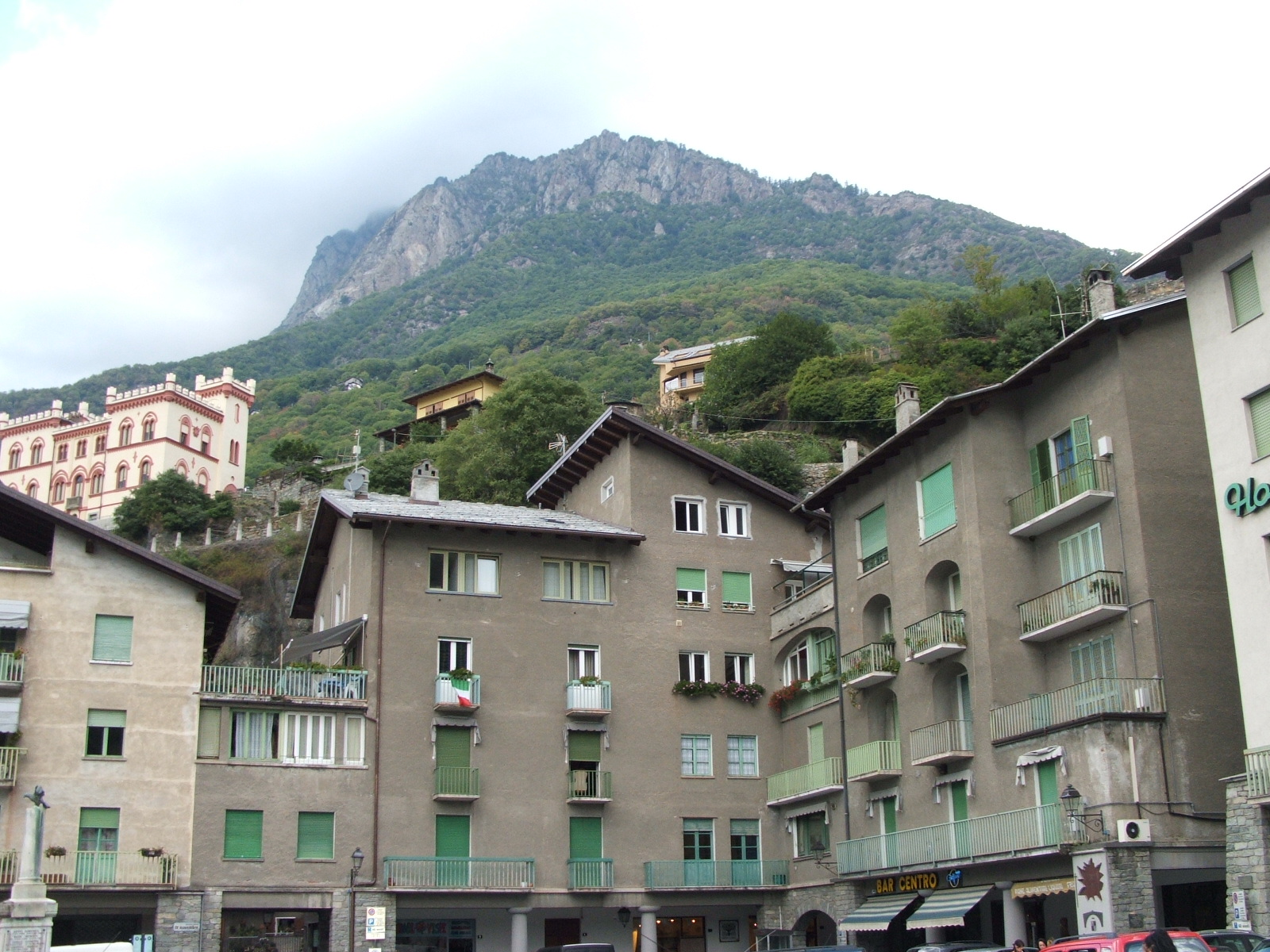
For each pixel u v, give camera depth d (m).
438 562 46.62
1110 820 31.69
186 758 40.91
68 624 40.75
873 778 41.72
